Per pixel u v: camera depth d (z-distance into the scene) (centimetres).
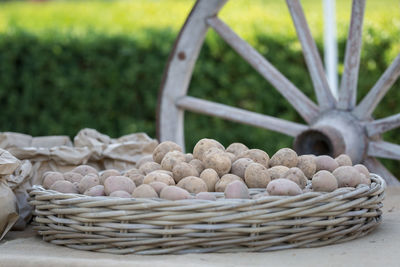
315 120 187
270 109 305
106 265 121
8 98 311
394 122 176
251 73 304
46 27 318
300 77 297
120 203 128
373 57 286
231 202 127
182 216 127
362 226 137
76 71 308
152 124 311
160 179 137
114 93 309
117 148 170
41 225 138
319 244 132
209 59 304
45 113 311
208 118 307
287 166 145
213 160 141
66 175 146
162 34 307
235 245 129
